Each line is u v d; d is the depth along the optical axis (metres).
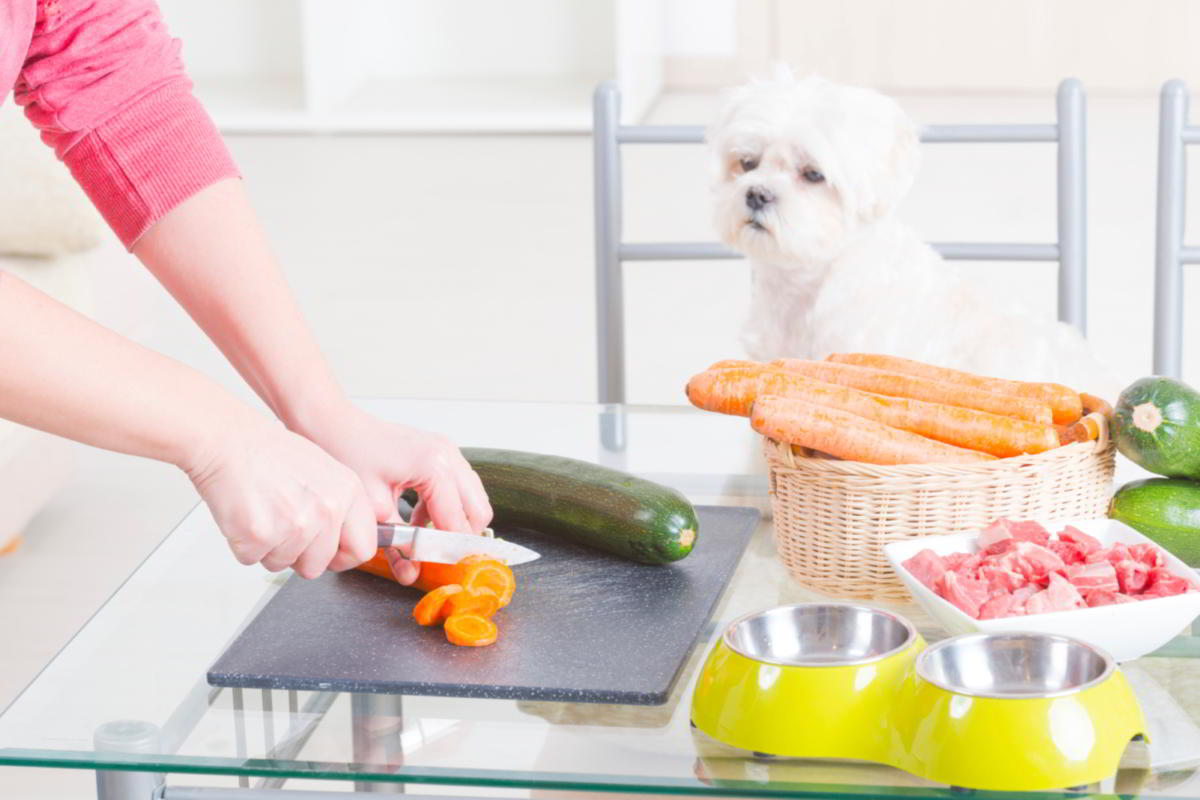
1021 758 0.92
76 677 1.10
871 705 0.97
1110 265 4.15
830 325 2.34
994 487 1.19
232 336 1.20
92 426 0.94
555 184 5.06
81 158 1.20
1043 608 1.07
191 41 6.36
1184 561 1.24
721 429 1.54
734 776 0.96
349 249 4.49
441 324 3.89
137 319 3.09
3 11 1.06
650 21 5.94
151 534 2.79
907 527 1.20
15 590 2.58
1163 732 1.00
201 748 1.01
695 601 1.17
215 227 1.20
